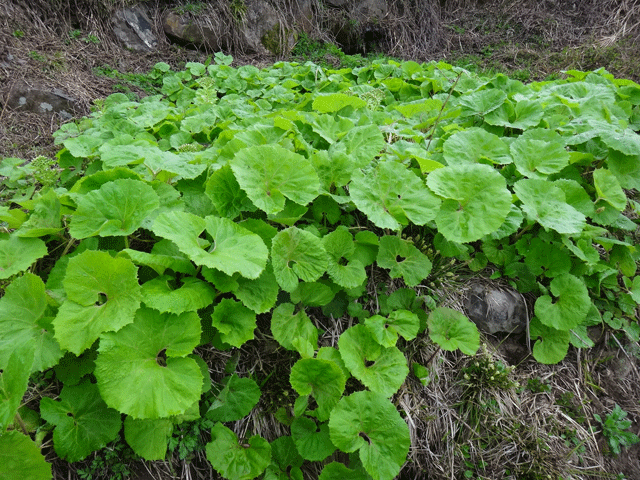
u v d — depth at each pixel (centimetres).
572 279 132
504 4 451
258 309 102
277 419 111
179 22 305
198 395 91
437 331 121
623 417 138
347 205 130
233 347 113
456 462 122
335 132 151
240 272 96
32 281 97
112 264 92
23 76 209
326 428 104
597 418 137
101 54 261
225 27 319
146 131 171
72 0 262
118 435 99
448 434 123
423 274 123
